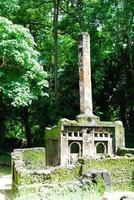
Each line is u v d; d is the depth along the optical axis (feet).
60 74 101.81
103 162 34.40
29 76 66.18
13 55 63.41
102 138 54.95
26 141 106.42
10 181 50.01
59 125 53.36
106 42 101.86
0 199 35.50
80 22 99.30
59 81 99.91
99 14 95.35
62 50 115.34
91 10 97.66
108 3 94.07
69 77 98.48
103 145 55.01
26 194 28.78
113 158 34.63
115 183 33.91
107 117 96.63
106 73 97.40
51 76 102.22
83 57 56.95
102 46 101.24
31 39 66.39
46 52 111.45
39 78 67.21
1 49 62.54
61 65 114.21
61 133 52.95
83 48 57.06
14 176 36.45
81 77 56.65
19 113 103.45
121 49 98.27
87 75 56.65
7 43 62.03
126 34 96.22
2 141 95.45
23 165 37.81
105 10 94.73
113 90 97.19
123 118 96.48
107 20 96.89
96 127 54.75
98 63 95.71
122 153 51.72
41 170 32.91
